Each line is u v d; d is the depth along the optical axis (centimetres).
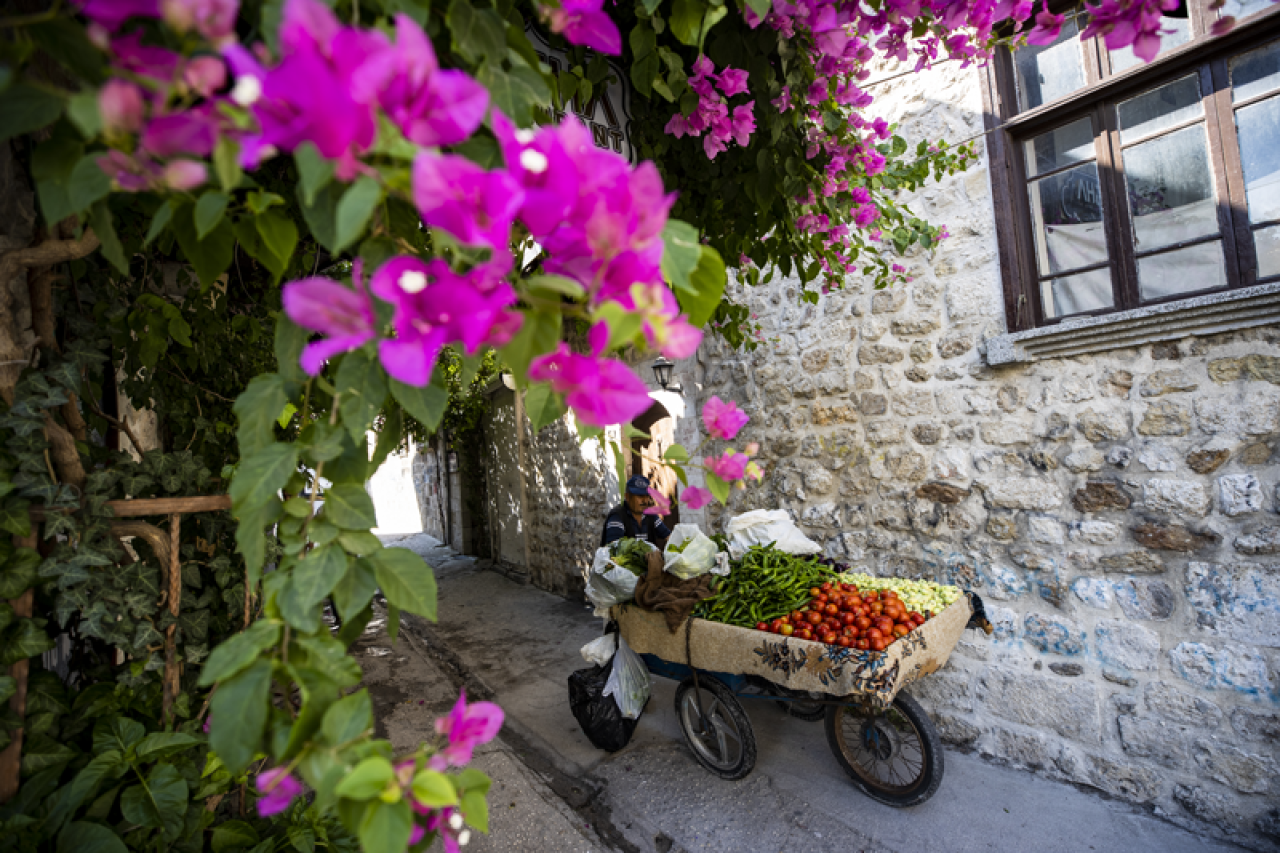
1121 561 276
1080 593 288
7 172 111
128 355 185
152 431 273
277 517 72
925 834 262
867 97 205
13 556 116
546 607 673
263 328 276
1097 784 282
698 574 315
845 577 317
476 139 68
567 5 76
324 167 48
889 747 284
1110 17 125
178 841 137
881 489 365
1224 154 257
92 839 112
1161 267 276
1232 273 258
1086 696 287
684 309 81
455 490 1100
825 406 393
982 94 316
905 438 354
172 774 125
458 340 56
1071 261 301
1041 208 309
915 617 265
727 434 90
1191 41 258
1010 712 310
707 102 149
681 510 487
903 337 354
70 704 135
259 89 46
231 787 152
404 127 50
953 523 334
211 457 232
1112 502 279
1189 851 245
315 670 65
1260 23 241
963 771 308
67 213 60
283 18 47
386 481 1658
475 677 477
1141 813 267
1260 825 241
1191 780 257
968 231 326
